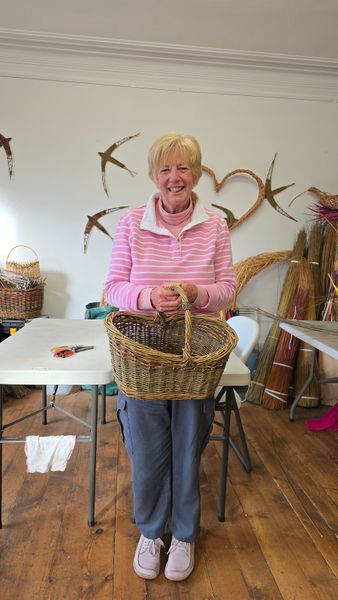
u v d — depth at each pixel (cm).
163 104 305
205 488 189
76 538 154
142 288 124
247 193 320
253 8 234
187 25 254
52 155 303
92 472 156
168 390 112
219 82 306
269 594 133
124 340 107
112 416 258
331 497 186
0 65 289
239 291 316
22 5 236
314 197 326
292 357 286
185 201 133
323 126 320
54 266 315
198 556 148
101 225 314
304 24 250
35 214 307
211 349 129
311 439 240
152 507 137
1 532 155
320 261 307
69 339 184
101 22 253
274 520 169
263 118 314
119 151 307
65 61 292
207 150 313
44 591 131
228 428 162
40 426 240
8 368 142
